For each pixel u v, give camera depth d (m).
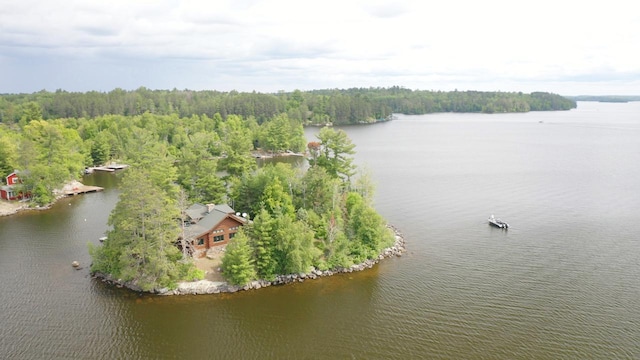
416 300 63.28
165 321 57.66
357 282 68.81
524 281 68.50
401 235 88.50
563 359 50.06
